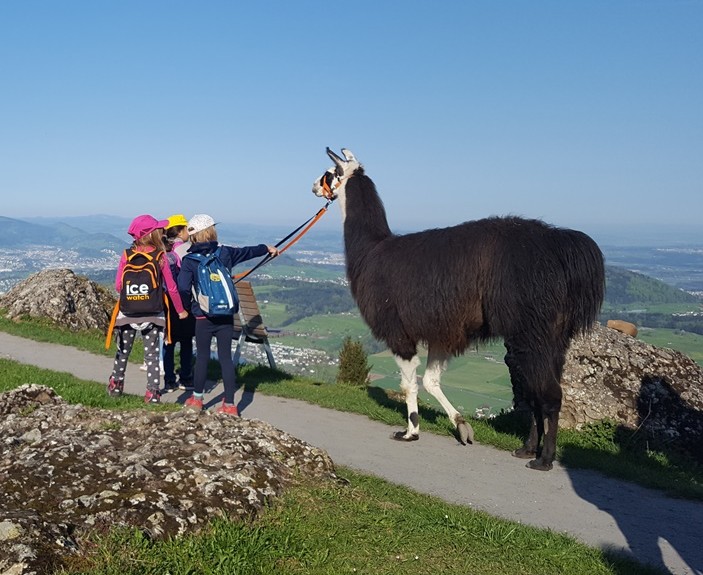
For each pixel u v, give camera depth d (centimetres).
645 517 582
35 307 1402
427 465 680
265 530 407
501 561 438
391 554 419
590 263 645
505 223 681
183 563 354
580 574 438
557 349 657
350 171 812
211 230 739
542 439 748
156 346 771
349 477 575
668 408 859
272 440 541
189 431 529
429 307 687
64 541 348
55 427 532
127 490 412
